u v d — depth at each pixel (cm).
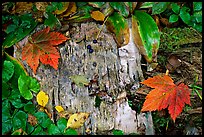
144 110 101
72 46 110
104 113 107
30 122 104
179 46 112
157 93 102
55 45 110
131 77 109
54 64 106
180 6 112
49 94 107
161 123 107
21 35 110
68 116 106
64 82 108
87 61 109
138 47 110
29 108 105
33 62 106
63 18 112
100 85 108
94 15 112
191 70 109
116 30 110
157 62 111
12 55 111
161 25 113
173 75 110
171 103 101
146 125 106
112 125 106
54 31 111
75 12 113
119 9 110
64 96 108
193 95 107
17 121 103
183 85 104
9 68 106
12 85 106
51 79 108
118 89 108
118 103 107
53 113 107
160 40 112
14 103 104
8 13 112
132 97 108
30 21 111
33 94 108
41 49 107
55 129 104
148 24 110
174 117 100
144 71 110
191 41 112
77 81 108
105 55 110
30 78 106
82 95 108
